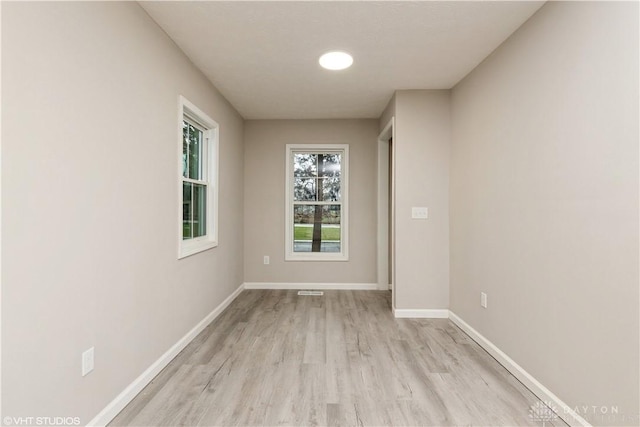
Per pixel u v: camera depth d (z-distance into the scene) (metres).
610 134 1.44
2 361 1.11
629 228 1.36
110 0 1.64
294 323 3.12
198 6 1.91
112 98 1.66
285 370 2.19
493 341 2.43
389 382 2.04
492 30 2.17
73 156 1.40
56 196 1.31
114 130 1.67
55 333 1.32
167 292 2.26
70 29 1.38
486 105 2.55
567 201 1.70
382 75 2.93
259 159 4.47
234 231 3.99
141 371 1.94
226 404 1.80
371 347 2.58
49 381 1.29
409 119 3.29
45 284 1.27
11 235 1.13
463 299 2.96
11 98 1.12
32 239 1.21
